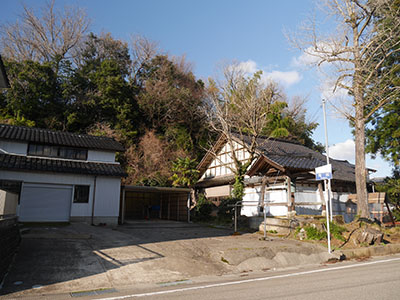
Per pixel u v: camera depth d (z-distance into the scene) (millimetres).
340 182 19594
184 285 6383
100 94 29625
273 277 7051
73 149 16500
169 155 28984
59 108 27297
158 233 13508
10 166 13445
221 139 24375
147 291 5844
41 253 8188
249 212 19750
